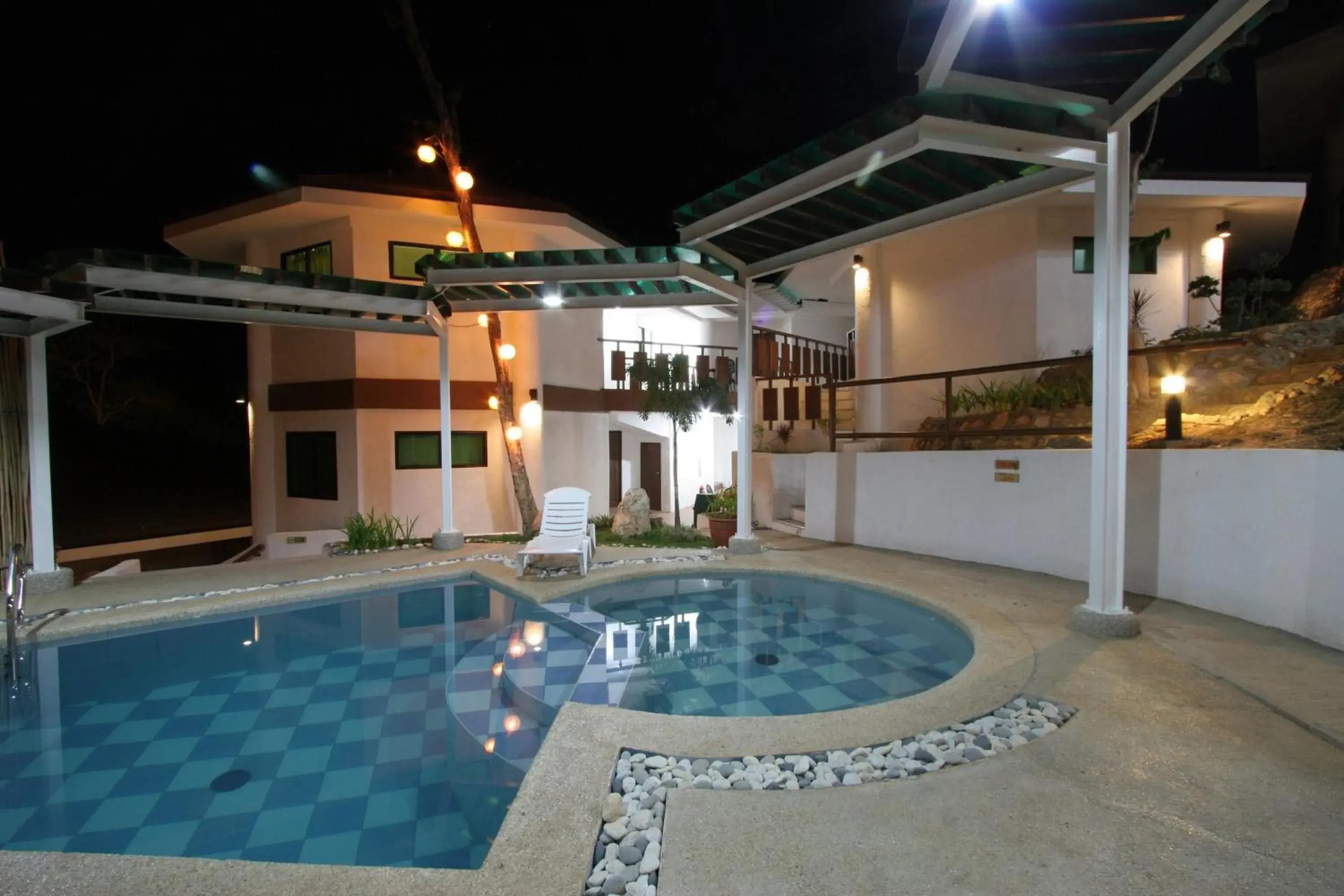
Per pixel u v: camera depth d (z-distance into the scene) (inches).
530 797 114.3
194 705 184.4
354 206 414.6
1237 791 112.6
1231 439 234.5
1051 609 222.4
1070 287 377.4
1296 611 185.9
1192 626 197.5
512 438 419.8
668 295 331.9
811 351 536.1
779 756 129.2
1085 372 336.8
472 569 313.3
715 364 662.5
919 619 243.0
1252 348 303.7
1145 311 390.0
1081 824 103.9
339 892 91.4
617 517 412.8
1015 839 100.3
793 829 104.1
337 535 425.4
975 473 303.7
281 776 146.7
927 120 161.0
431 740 163.5
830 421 379.9
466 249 440.8
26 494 282.7
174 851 120.0
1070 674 163.6
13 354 280.4
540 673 195.8
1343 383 233.9
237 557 497.0
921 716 143.3
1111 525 194.1
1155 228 394.3
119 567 328.8
